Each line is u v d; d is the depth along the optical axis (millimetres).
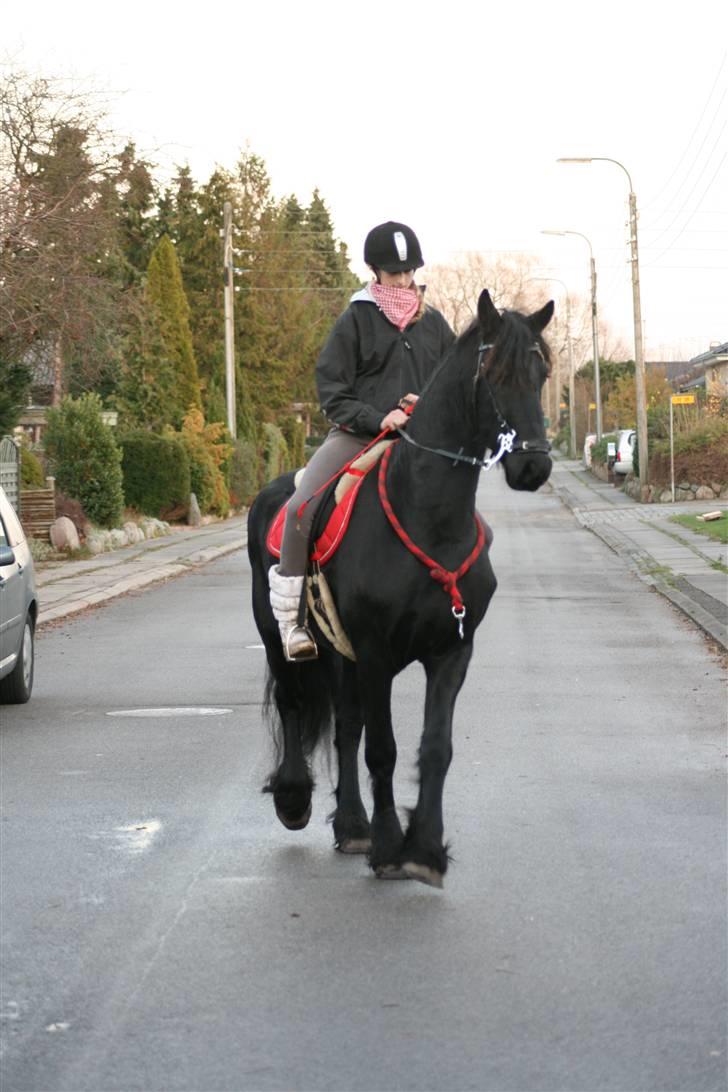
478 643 15906
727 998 5082
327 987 5230
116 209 29859
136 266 72688
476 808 8125
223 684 13312
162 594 23203
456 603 6312
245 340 73812
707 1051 4605
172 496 42031
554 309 5965
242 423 58938
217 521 47094
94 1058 4613
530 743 10141
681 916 6070
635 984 5230
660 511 42812
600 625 17547
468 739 10312
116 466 34781
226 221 54781
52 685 13461
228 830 7715
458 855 7102
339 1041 4711
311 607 7023
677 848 7223
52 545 30328
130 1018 4957
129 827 7809
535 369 5855
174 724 11195
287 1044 4695
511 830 7605
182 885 6641
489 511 46812
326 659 7461
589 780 8883
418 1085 4359
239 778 9102
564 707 11719
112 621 19172
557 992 5148
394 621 6398
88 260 28703
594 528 36406
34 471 31281
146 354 48281
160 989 5242
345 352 6883
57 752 10094
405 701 12156
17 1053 4668
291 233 90125
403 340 6906
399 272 6945
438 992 5164
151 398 48344
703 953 5578
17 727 11195
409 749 10000
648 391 78625
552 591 21812
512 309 6129
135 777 9180
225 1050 4656
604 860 6996
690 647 15477
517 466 5781
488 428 5945
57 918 6152
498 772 9141
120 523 35344
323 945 5723
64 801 8492
